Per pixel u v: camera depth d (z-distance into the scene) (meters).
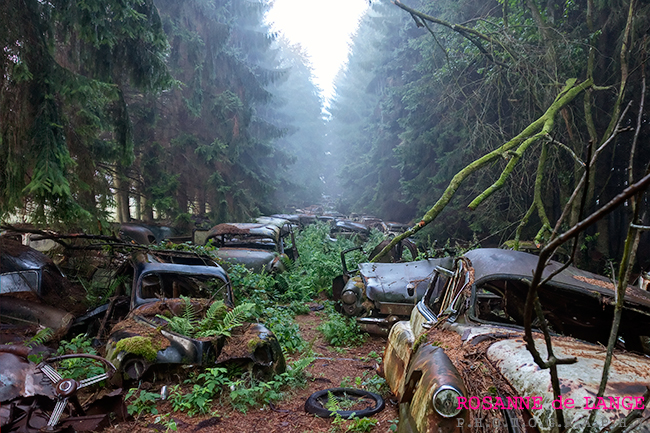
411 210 32.69
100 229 9.45
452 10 18.09
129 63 10.23
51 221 7.99
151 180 18.56
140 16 8.90
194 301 6.08
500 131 14.03
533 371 2.81
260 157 31.73
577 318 4.80
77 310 6.84
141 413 4.55
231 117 23.75
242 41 29.45
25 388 3.82
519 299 5.10
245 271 9.66
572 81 10.81
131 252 7.36
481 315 5.30
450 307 4.16
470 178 18.52
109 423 4.20
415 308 5.16
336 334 7.84
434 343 3.74
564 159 13.73
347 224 21.34
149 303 6.06
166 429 4.29
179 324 5.38
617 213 14.80
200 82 20.62
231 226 12.68
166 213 18.48
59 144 7.82
